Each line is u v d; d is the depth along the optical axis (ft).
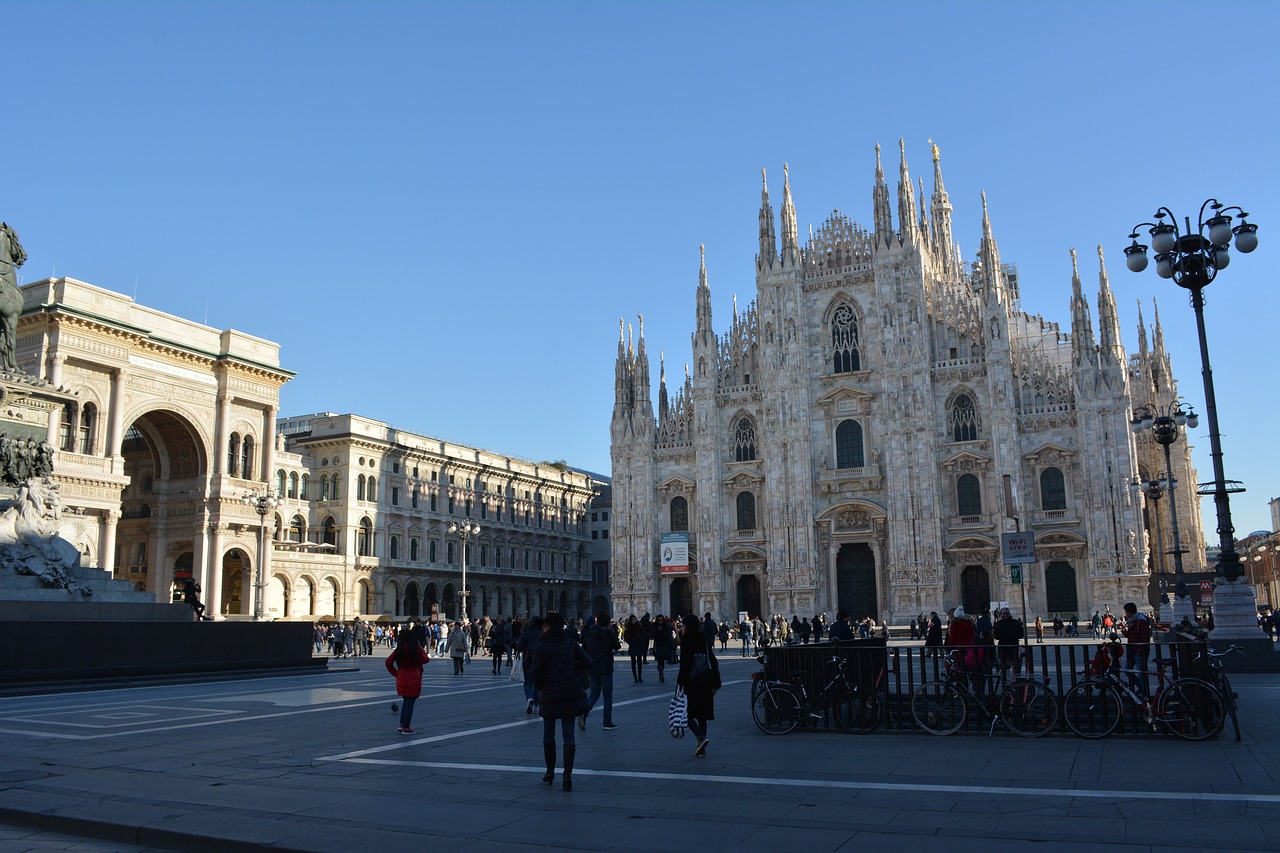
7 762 58.65
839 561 291.38
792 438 294.05
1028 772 51.93
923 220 313.53
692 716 60.08
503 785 50.44
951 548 272.51
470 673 148.97
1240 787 46.98
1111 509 256.32
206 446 262.47
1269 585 445.37
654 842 38.04
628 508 315.58
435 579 371.56
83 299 231.71
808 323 302.45
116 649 123.13
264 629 147.02
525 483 433.89
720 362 314.76
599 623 76.95
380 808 44.68
